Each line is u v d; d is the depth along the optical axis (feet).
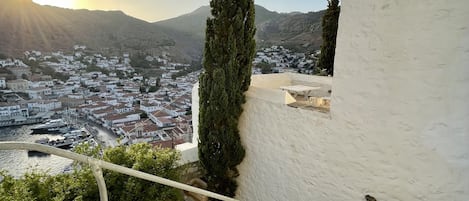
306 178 15.19
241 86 17.71
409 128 11.07
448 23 9.57
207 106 17.98
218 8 16.94
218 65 17.24
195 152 20.22
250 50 17.74
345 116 13.01
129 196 12.75
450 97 9.89
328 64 28.86
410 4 10.34
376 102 11.85
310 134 14.65
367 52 11.82
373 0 11.32
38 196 10.57
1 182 10.07
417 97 10.67
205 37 17.66
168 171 14.51
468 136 9.67
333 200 14.08
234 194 19.45
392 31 10.96
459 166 10.03
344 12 12.39
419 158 10.96
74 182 11.62
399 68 10.99
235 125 17.90
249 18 17.39
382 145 11.94
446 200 10.50
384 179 12.09
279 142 16.31
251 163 18.30
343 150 13.34
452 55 9.64
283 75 26.30
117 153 13.71
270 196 17.38
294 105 15.44
